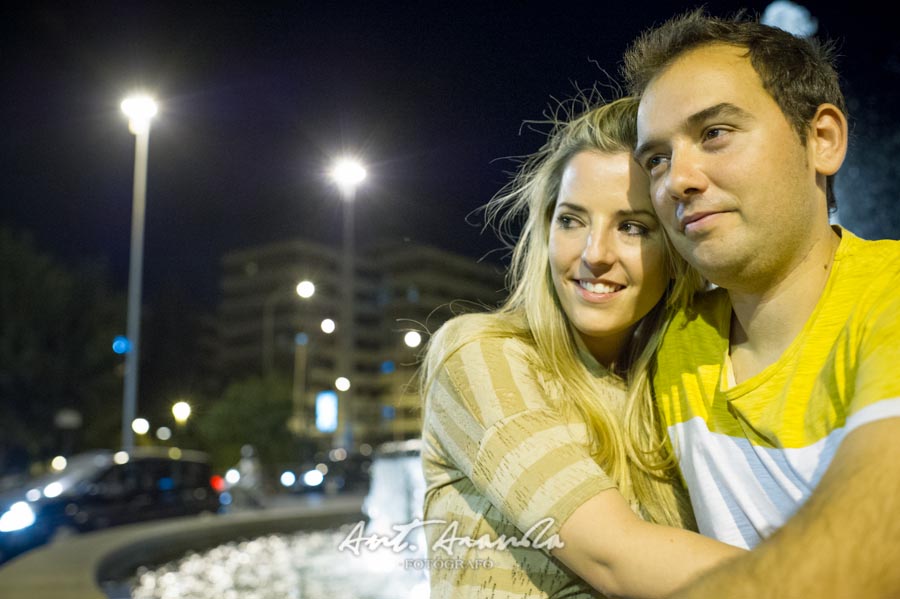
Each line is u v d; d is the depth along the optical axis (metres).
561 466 1.33
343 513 11.02
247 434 25.09
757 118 1.30
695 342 1.56
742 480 1.37
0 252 31.53
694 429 1.49
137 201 20.73
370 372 86.06
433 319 2.19
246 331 88.50
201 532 8.88
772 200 1.28
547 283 1.79
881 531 0.83
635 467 1.68
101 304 33.78
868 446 0.90
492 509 1.55
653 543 1.21
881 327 1.05
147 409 46.78
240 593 6.64
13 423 31.19
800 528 0.87
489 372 1.51
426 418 1.70
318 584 6.77
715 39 1.38
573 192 1.71
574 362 1.74
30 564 5.66
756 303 1.38
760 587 0.85
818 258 1.33
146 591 6.62
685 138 1.35
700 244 1.34
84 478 11.67
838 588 0.82
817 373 1.25
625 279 1.68
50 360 31.45
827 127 1.35
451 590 1.59
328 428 34.66
